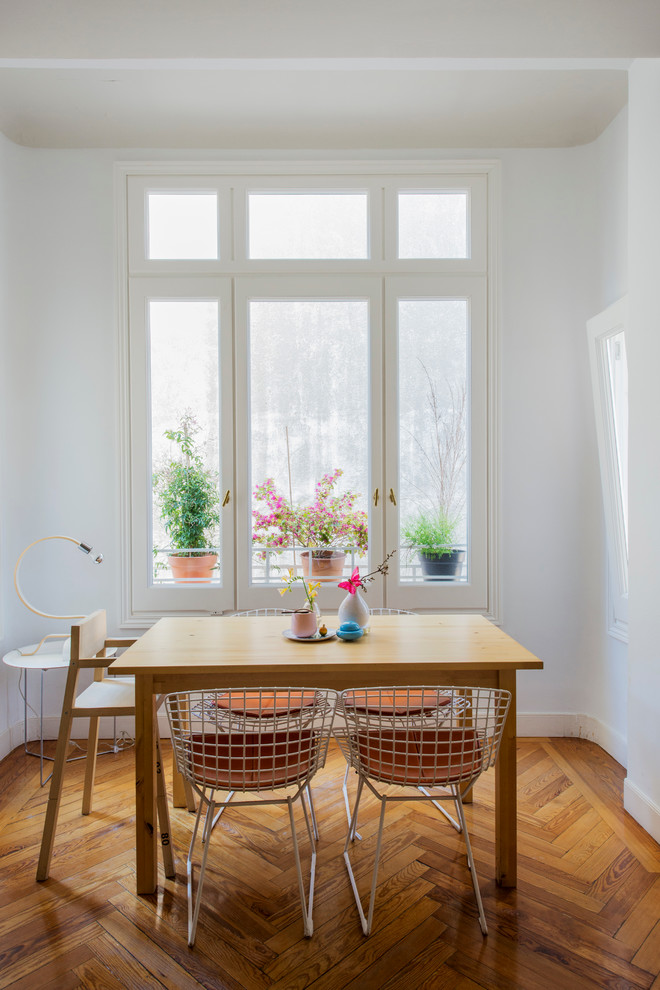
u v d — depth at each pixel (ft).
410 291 11.35
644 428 8.34
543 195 11.41
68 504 11.30
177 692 6.32
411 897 6.73
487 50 7.46
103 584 11.34
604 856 7.53
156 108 10.27
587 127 10.89
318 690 6.18
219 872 7.22
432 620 8.97
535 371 11.40
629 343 8.71
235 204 11.34
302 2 6.81
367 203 11.44
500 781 6.94
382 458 11.39
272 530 11.44
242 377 11.34
